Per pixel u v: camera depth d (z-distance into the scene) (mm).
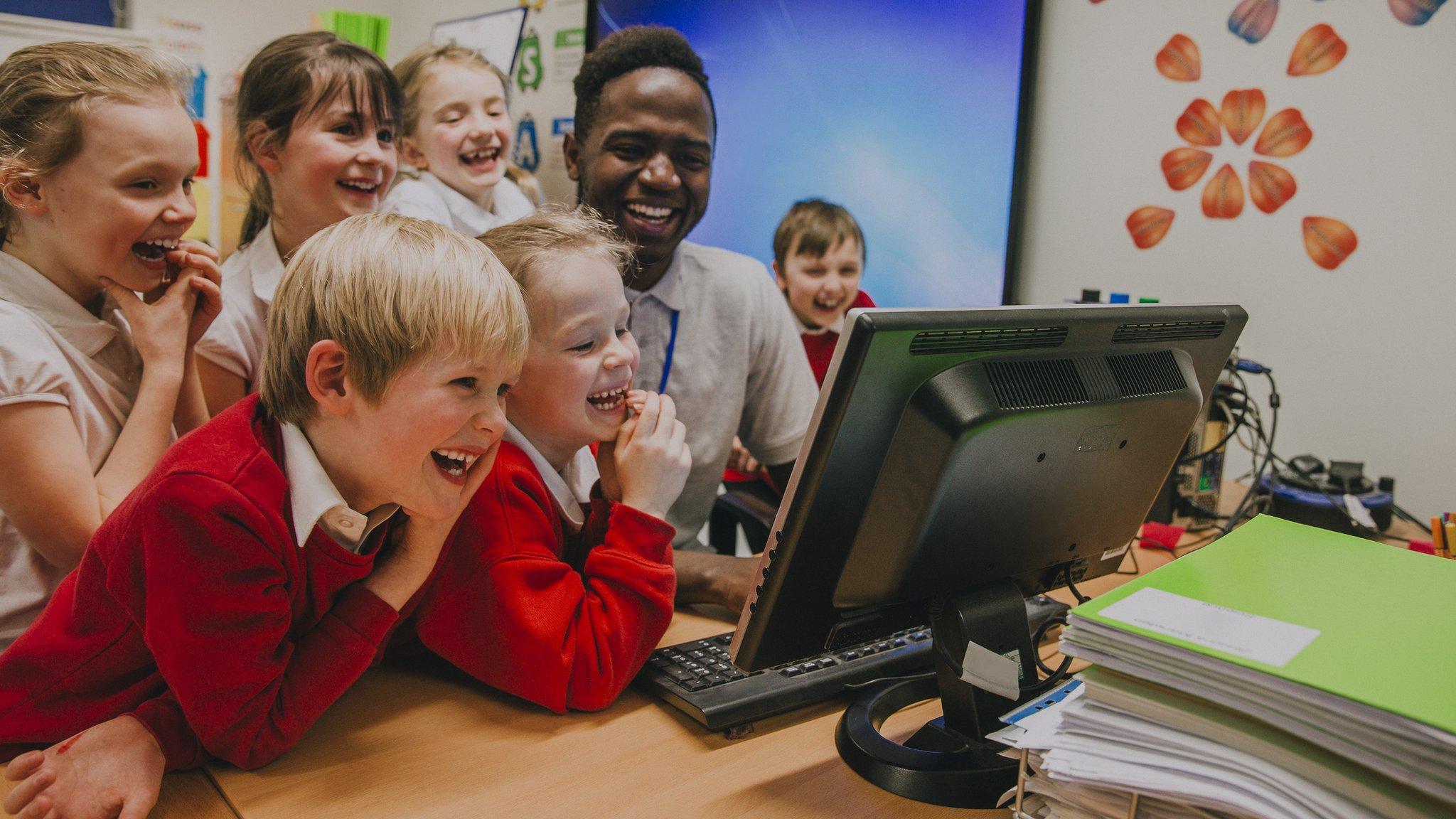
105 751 724
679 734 858
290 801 733
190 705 734
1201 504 1553
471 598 892
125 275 1091
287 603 763
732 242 2510
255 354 1553
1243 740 582
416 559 823
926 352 702
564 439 985
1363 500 1475
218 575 715
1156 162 1883
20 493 1000
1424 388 1637
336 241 754
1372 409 1697
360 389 728
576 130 1673
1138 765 608
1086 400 792
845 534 736
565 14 2945
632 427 982
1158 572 730
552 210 1070
